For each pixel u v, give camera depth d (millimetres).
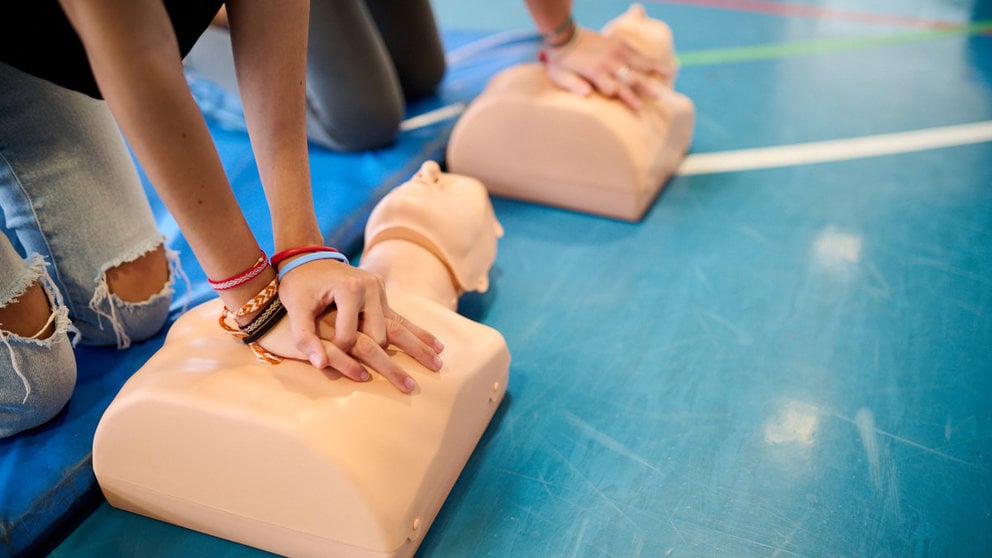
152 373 971
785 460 1062
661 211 1589
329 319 921
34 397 1054
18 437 1090
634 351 1254
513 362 1247
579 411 1154
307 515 909
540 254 1488
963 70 2041
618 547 964
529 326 1317
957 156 1688
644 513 1004
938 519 974
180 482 967
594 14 2561
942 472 1032
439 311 1089
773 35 2328
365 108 1604
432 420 951
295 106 927
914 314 1290
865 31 2312
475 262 1273
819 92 1987
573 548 966
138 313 1221
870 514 985
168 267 1273
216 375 934
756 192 1626
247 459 903
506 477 1062
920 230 1479
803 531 970
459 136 1616
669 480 1044
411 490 908
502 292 1397
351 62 1548
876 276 1377
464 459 1061
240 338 979
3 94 1057
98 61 739
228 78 1649
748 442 1090
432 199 1230
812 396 1155
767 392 1166
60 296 1081
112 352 1243
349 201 1499
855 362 1207
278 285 924
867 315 1294
